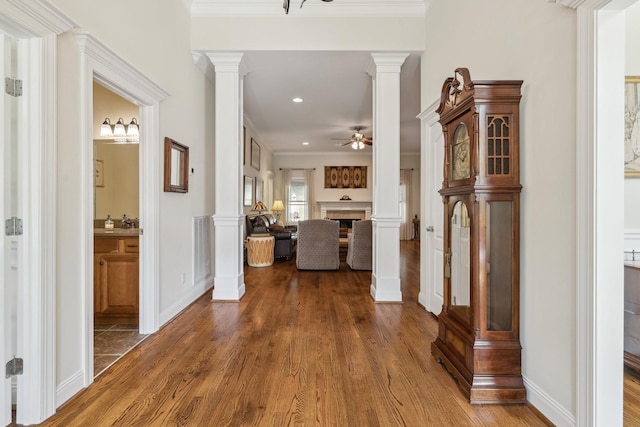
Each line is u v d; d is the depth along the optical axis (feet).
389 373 7.39
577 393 5.26
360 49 12.42
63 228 6.31
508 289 6.52
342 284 15.74
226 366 7.70
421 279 12.54
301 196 36.22
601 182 4.95
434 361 7.97
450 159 7.72
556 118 5.67
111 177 13.38
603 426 5.00
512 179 6.46
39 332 5.73
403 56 12.68
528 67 6.40
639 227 8.37
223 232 12.94
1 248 5.53
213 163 15.14
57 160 6.11
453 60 9.86
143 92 8.91
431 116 11.36
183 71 11.75
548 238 5.89
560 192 5.61
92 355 7.04
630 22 8.16
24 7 5.15
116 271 10.39
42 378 5.75
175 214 11.18
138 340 9.19
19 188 5.64
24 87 5.60
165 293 10.44
